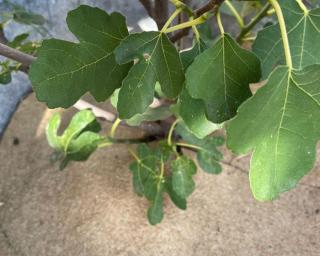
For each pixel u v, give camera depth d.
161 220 0.74
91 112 0.70
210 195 0.80
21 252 0.78
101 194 0.82
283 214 0.76
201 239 0.75
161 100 0.66
